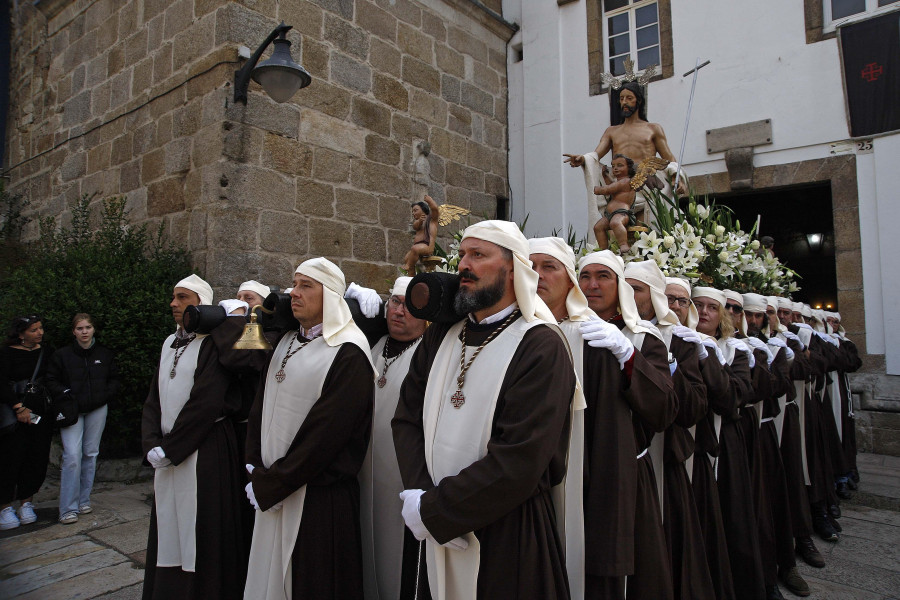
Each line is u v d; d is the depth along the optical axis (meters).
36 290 5.49
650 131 5.97
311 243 6.58
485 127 9.49
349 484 2.45
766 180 8.03
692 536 2.68
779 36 8.02
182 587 2.76
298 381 2.42
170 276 5.80
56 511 4.90
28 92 9.04
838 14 7.78
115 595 3.39
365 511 2.63
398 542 2.73
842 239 7.52
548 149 9.60
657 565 2.27
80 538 4.27
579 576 2.00
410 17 8.10
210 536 2.80
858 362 6.68
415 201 7.93
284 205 6.35
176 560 2.81
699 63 8.58
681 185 5.83
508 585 1.72
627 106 6.09
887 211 7.23
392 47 7.77
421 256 4.44
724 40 8.41
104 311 5.36
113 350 5.38
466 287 1.91
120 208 6.58
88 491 4.79
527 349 1.82
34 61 8.92
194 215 6.07
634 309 2.59
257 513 2.45
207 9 6.22
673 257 4.05
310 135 6.66
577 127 9.44
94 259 5.82
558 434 1.72
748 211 11.15
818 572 3.96
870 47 7.34
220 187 5.86
